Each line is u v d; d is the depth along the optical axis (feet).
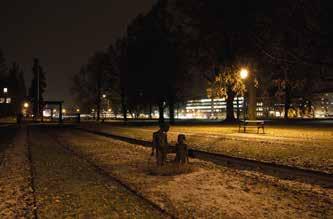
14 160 55.72
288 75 92.58
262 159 48.19
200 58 136.05
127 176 40.55
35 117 326.85
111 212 26.04
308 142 65.21
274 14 69.00
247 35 79.15
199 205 27.40
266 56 85.15
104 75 221.25
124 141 90.94
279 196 29.94
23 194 32.32
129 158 56.59
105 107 385.09
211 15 98.02
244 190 32.40
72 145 81.20
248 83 111.75
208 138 80.74
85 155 61.52
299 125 138.10
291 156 49.57
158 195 30.96
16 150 71.05
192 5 113.80
